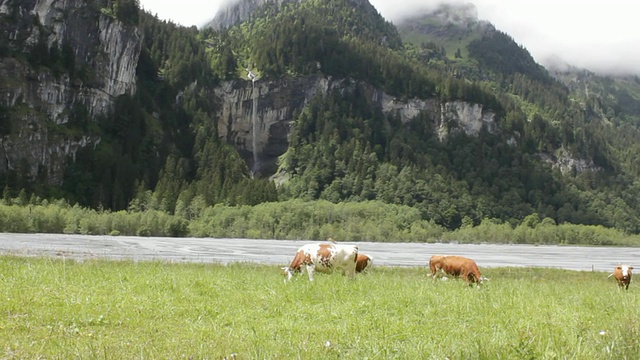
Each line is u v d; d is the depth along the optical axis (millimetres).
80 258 38969
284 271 21438
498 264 65750
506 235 165250
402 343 10141
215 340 10195
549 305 15367
